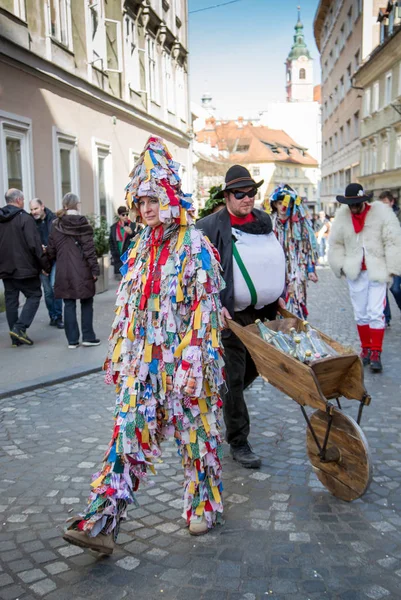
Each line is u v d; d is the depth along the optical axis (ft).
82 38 45.57
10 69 34.60
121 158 55.77
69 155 44.37
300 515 10.52
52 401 17.06
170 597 8.30
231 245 11.93
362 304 20.01
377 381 18.54
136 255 9.53
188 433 9.41
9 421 15.40
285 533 9.93
